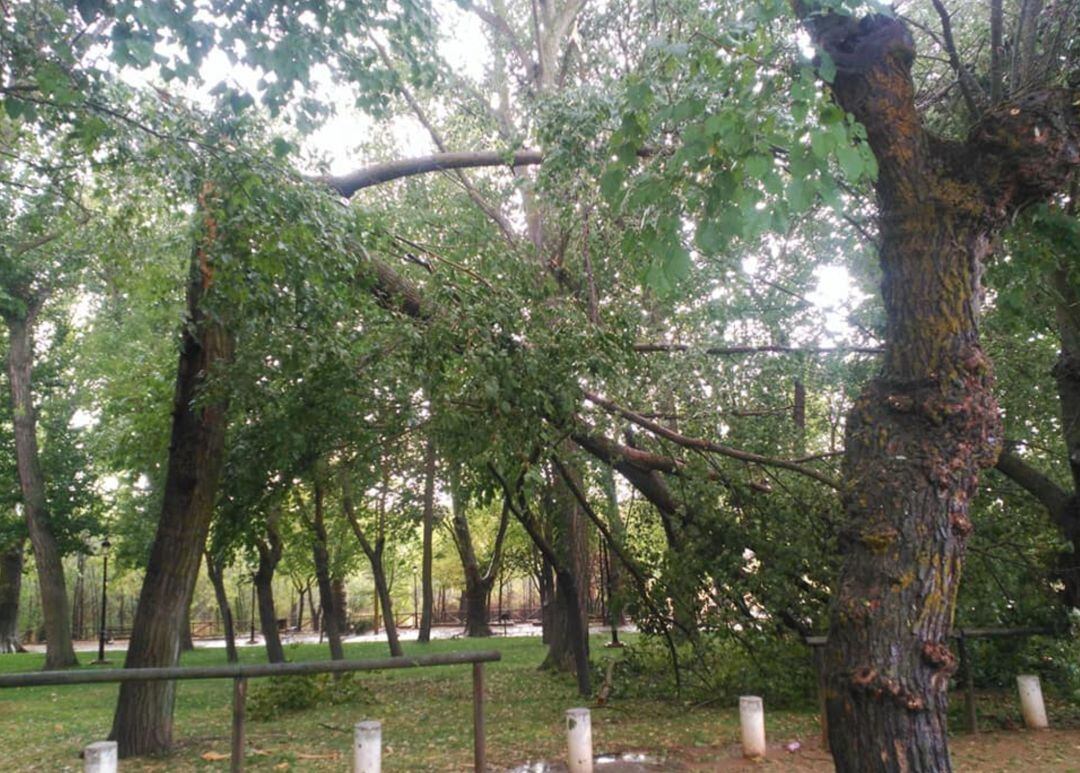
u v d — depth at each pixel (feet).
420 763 27.78
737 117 14.85
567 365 29.58
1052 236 20.93
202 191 28.84
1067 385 32.94
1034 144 14.46
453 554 146.51
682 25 36.35
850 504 13.84
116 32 23.31
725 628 37.91
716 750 28.53
